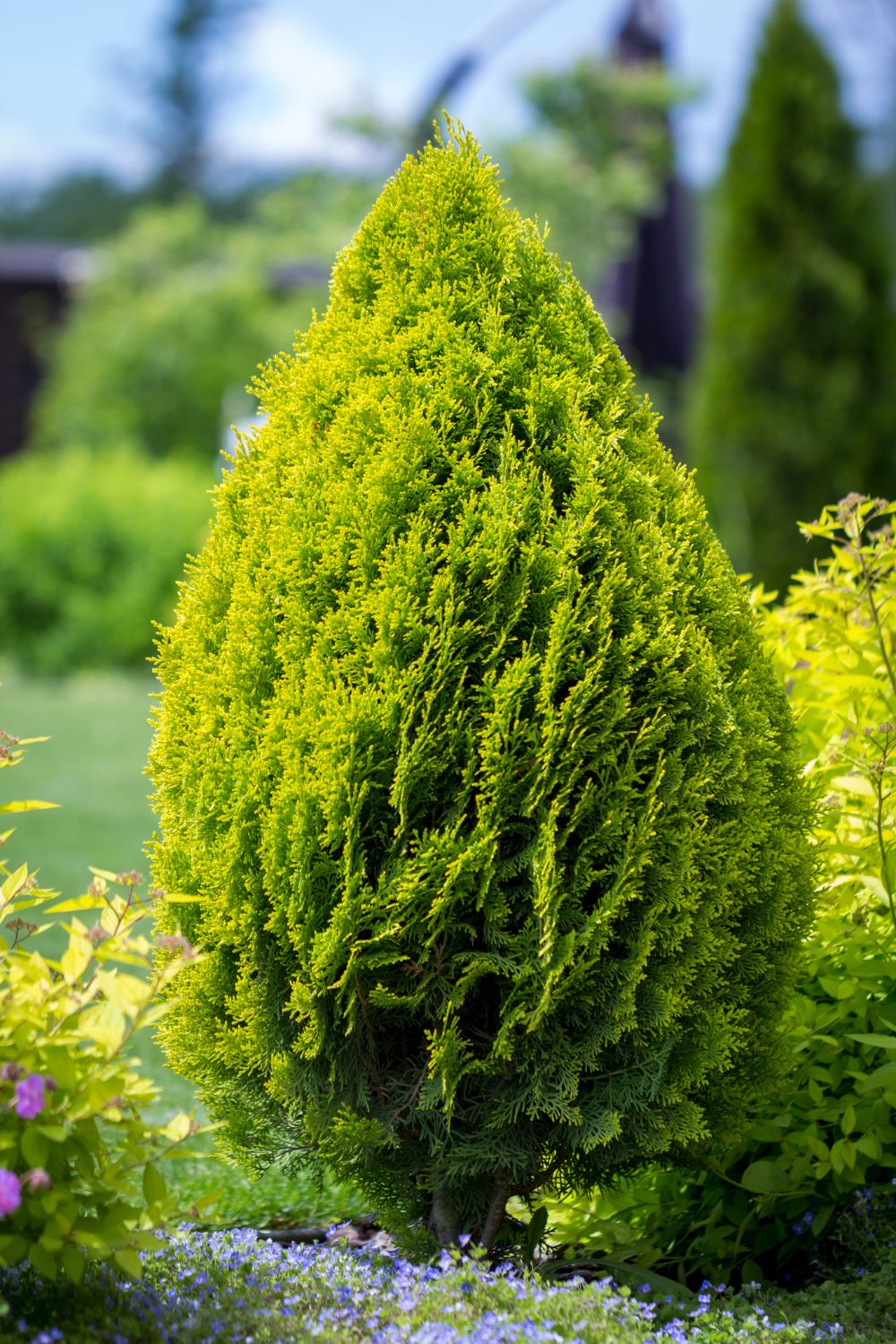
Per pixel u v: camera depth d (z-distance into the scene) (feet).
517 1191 10.04
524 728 8.98
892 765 11.44
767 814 9.76
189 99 166.20
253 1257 9.37
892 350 38.37
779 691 10.44
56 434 76.07
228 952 9.90
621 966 9.12
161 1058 16.16
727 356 38.65
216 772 9.71
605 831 8.99
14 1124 7.58
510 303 10.00
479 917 9.37
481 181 10.24
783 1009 10.09
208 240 83.35
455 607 9.18
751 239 38.11
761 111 37.81
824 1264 10.57
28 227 180.34
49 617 54.49
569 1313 8.34
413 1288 8.64
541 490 9.42
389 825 9.25
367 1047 9.64
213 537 10.56
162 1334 7.80
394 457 9.43
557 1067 9.23
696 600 9.82
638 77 68.03
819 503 38.17
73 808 31.12
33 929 9.16
